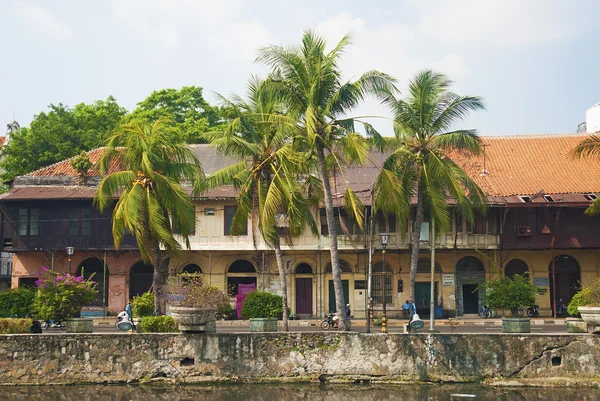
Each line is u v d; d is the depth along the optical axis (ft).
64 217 127.75
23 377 68.80
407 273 129.80
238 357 69.67
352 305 129.90
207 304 70.95
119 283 130.41
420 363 69.62
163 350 69.56
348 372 69.67
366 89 77.15
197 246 125.70
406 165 89.86
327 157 91.50
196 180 94.99
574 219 127.03
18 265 131.95
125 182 89.04
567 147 139.64
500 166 134.62
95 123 158.10
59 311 87.30
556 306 128.88
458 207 109.40
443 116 89.86
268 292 121.90
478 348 69.56
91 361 69.15
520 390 67.36
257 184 89.45
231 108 90.12
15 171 150.92
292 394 66.39
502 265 128.06
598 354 68.44
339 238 124.77
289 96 79.36
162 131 94.73
